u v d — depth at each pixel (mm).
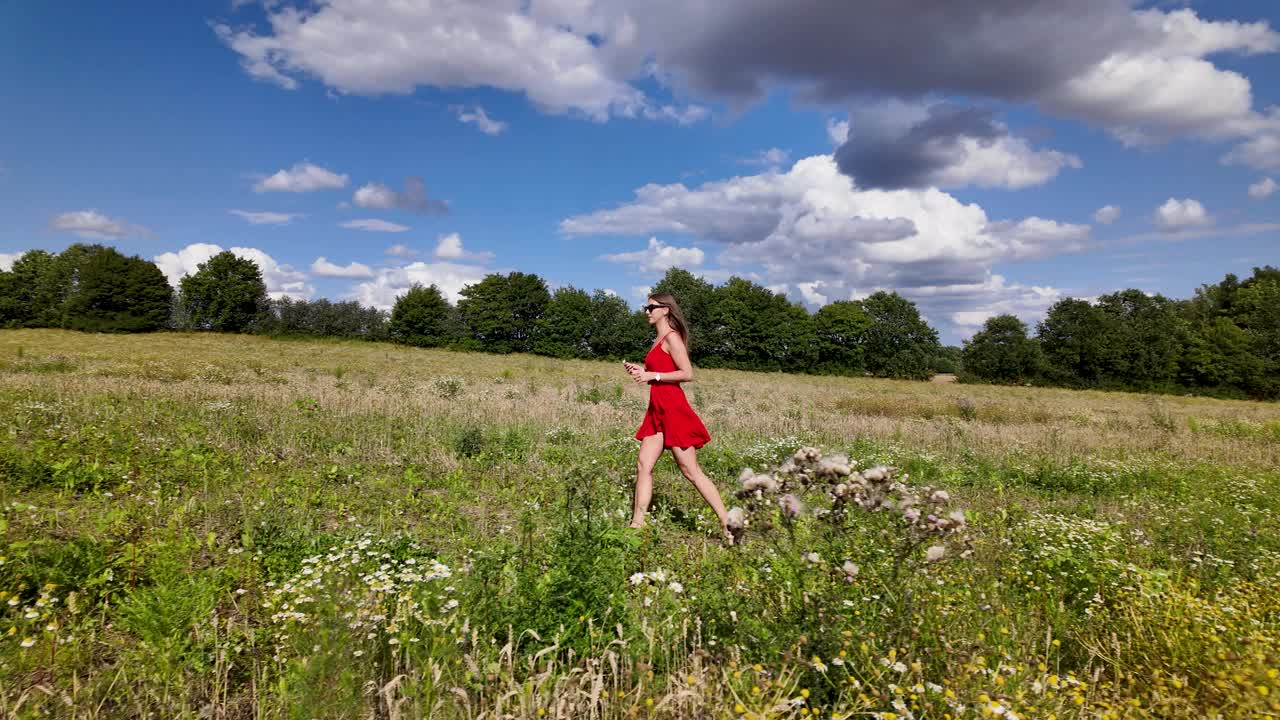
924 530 2906
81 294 76125
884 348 80250
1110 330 72125
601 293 84562
